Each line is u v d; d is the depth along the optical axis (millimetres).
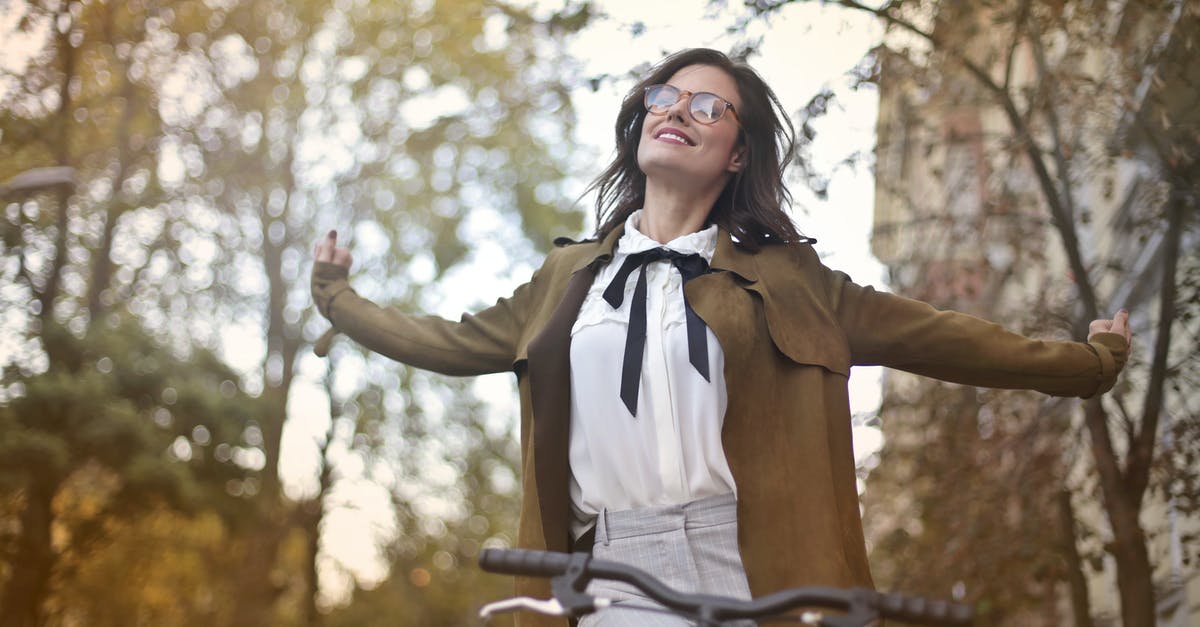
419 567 22656
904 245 9328
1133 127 7277
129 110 19766
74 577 17547
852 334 2984
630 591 2736
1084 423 8023
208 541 20422
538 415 2945
